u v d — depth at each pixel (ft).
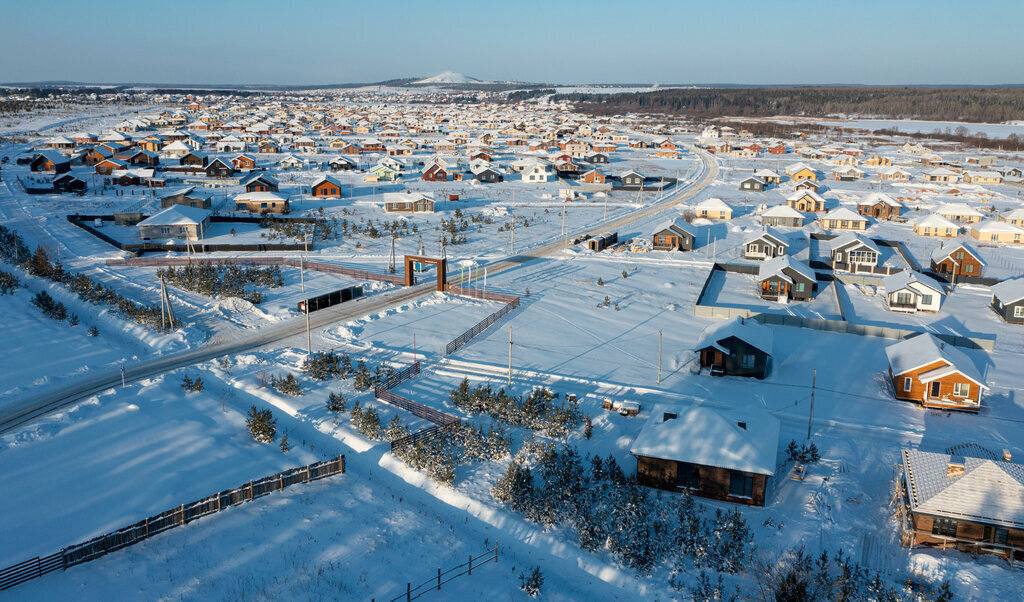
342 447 128.77
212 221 322.55
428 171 477.77
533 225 334.44
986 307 217.15
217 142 647.97
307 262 252.83
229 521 104.06
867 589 87.56
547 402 142.72
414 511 109.70
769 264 236.43
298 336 182.39
